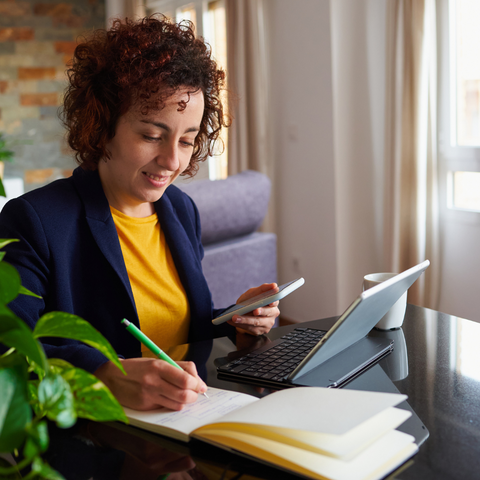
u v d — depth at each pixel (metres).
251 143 3.79
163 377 0.82
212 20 4.50
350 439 0.63
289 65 3.59
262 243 2.79
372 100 3.23
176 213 1.43
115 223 1.30
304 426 0.64
